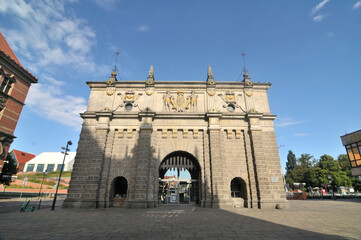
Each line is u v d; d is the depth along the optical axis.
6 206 18.77
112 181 19.80
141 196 18.45
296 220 11.20
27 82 30.12
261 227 9.20
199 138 21.45
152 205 18.61
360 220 11.01
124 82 23.39
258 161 19.97
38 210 16.33
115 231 8.34
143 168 19.41
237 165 20.53
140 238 7.17
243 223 10.28
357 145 29.78
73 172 19.59
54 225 9.69
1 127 25.91
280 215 13.41
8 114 26.95
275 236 7.43
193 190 23.44
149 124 21.16
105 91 23.33
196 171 22.81
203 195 19.36
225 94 23.27
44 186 48.84
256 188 19.50
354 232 8.02
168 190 22.69
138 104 22.69
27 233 7.91
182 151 21.20
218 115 21.36
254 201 18.95
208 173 19.84
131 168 20.09
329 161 50.38
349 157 31.02
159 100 22.98
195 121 21.89
